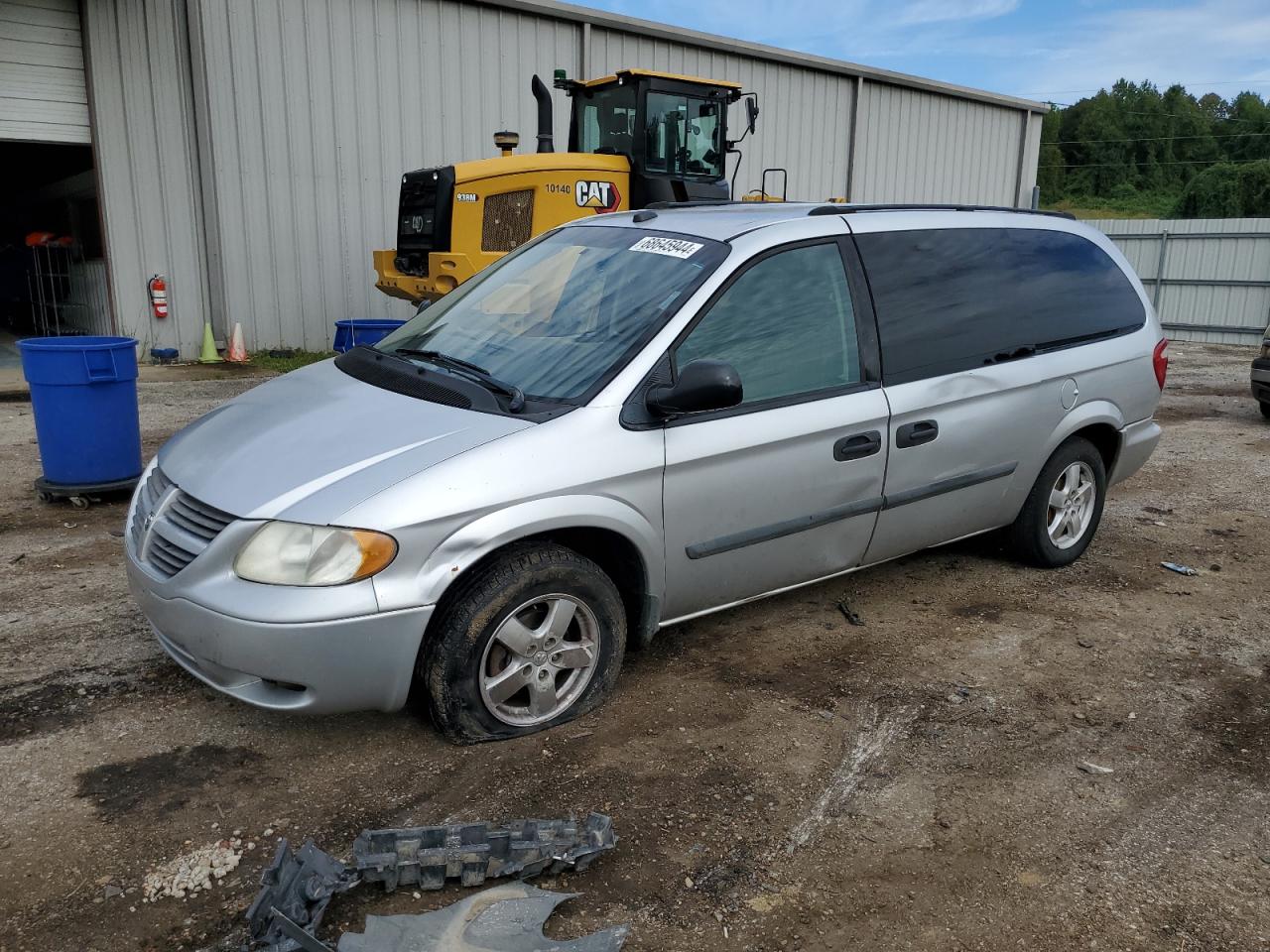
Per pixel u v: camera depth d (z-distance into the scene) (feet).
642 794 10.15
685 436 11.59
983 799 10.32
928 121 67.72
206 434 11.96
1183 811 10.21
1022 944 8.26
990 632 14.60
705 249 12.73
